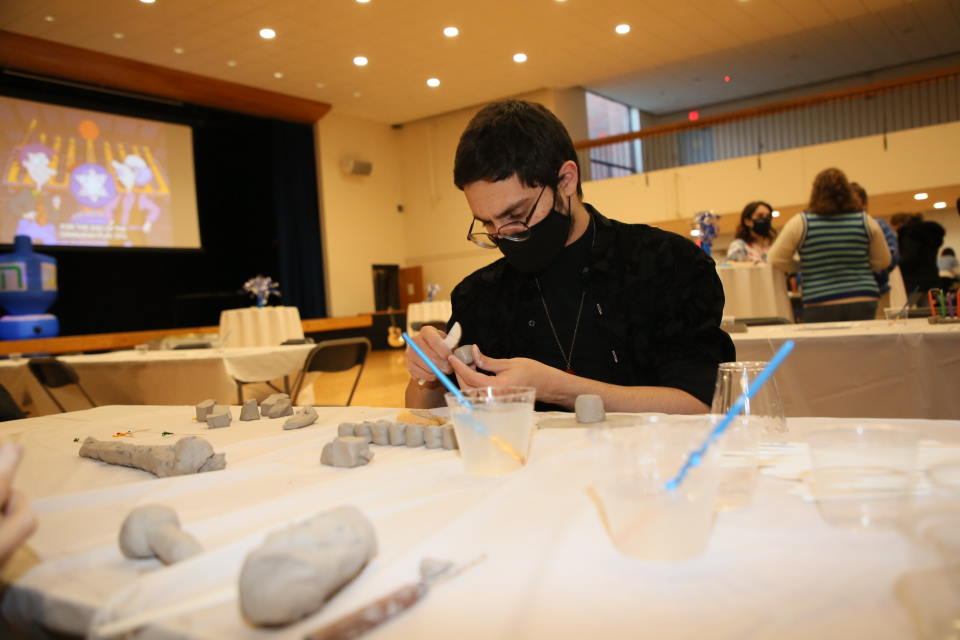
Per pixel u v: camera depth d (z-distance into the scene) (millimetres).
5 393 1808
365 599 500
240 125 11188
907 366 2207
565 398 1230
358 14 8195
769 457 812
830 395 2348
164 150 10188
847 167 9609
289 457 986
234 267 11883
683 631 433
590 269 1508
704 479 542
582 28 9219
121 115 9664
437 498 737
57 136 9039
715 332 1384
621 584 501
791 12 9352
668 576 510
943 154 9039
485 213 1368
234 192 11805
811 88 13570
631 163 14352
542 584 504
